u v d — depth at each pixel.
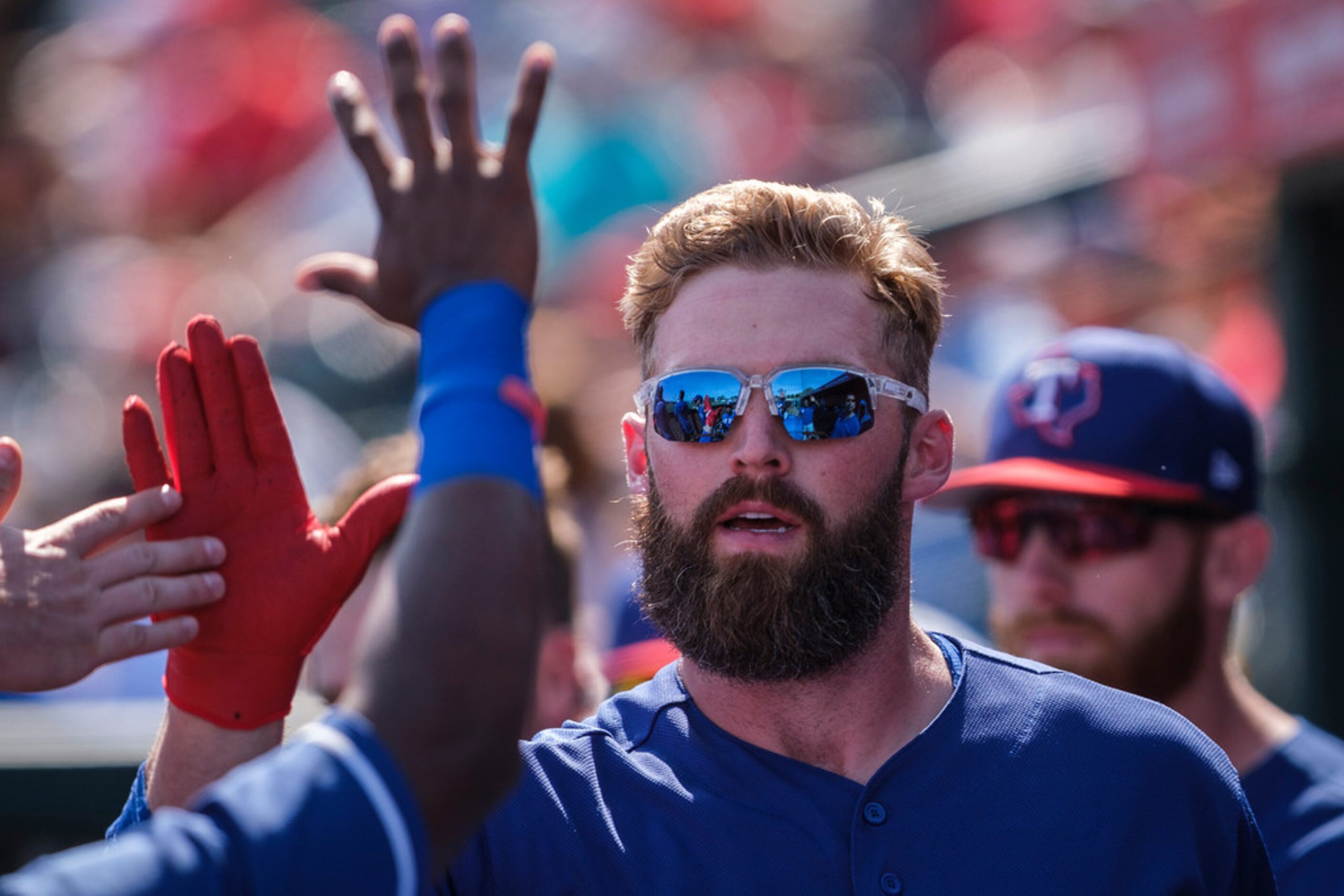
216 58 34.28
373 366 25.00
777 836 6.56
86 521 5.89
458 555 5.02
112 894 4.43
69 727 11.15
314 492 20.86
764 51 32.00
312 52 33.94
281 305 26.30
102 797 10.46
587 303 23.83
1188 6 15.60
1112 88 25.08
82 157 35.44
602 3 30.95
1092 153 21.31
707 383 6.81
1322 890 8.98
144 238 33.44
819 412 6.74
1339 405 15.37
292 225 27.55
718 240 7.05
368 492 6.35
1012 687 7.19
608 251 24.08
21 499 25.20
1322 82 13.81
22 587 5.66
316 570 6.10
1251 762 9.77
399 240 5.52
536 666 5.20
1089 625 9.97
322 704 10.84
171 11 35.53
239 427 6.11
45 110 36.59
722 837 6.56
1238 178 16.52
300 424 21.86
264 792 4.72
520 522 5.15
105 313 30.75
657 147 25.23
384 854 4.70
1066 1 28.72
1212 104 15.35
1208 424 10.21
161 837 4.63
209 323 6.09
